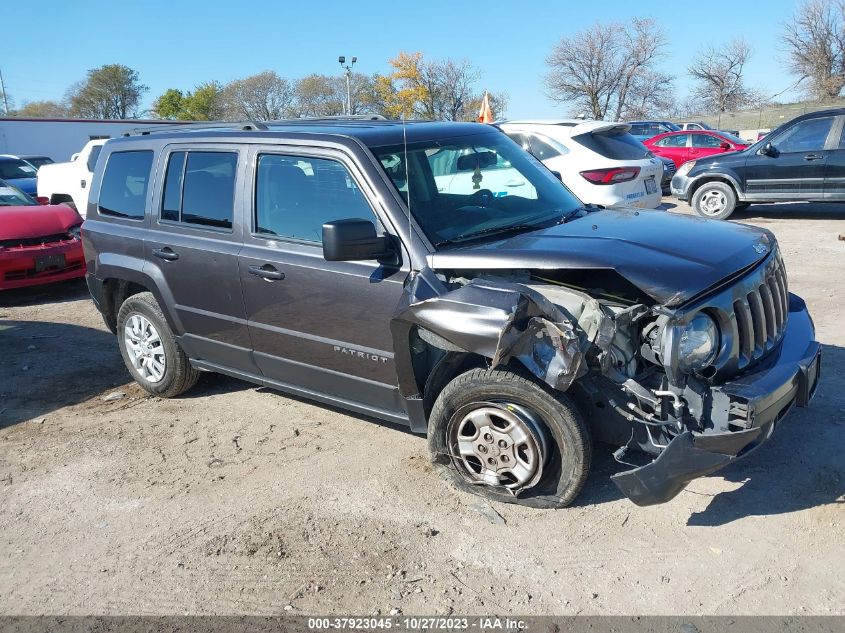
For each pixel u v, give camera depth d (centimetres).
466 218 424
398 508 398
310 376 464
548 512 385
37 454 491
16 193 1102
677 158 2164
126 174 572
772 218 1371
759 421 338
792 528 361
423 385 408
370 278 409
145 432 519
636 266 346
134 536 388
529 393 360
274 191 464
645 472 333
